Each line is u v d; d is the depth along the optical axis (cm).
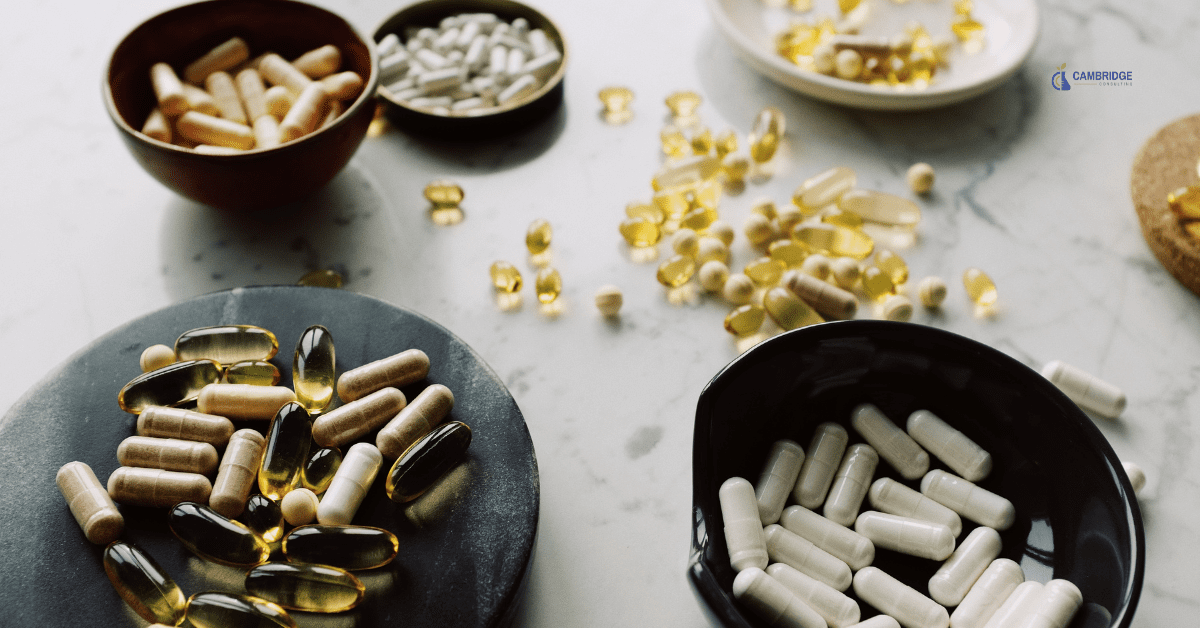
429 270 43
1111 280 42
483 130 46
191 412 35
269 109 42
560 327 41
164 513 34
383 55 47
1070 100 48
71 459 35
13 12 51
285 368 37
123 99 42
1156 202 42
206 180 39
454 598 33
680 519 37
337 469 34
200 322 38
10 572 33
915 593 34
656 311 42
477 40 47
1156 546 36
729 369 34
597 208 45
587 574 36
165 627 32
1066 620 33
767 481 36
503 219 44
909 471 36
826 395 37
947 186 45
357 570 33
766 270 42
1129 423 39
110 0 52
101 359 37
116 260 42
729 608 31
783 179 46
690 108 47
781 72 45
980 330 41
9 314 41
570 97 48
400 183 45
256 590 32
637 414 39
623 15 52
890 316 40
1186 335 41
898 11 50
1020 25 48
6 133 46
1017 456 36
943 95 45
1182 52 50
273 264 42
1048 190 45
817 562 34
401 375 36
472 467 35
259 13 43
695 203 44
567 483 38
